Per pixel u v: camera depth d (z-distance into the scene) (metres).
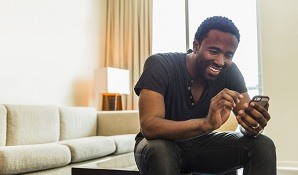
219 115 1.00
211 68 1.14
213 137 1.19
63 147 2.34
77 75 4.10
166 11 4.75
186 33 4.59
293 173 3.42
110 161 1.78
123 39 4.72
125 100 4.60
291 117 3.66
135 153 1.12
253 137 1.12
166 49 4.71
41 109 2.95
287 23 3.76
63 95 3.81
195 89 1.24
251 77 4.24
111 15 4.80
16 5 3.18
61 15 3.83
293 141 3.63
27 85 3.28
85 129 3.52
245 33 4.30
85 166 1.53
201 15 4.57
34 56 3.39
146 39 4.60
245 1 4.35
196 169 1.23
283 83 3.72
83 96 4.20
